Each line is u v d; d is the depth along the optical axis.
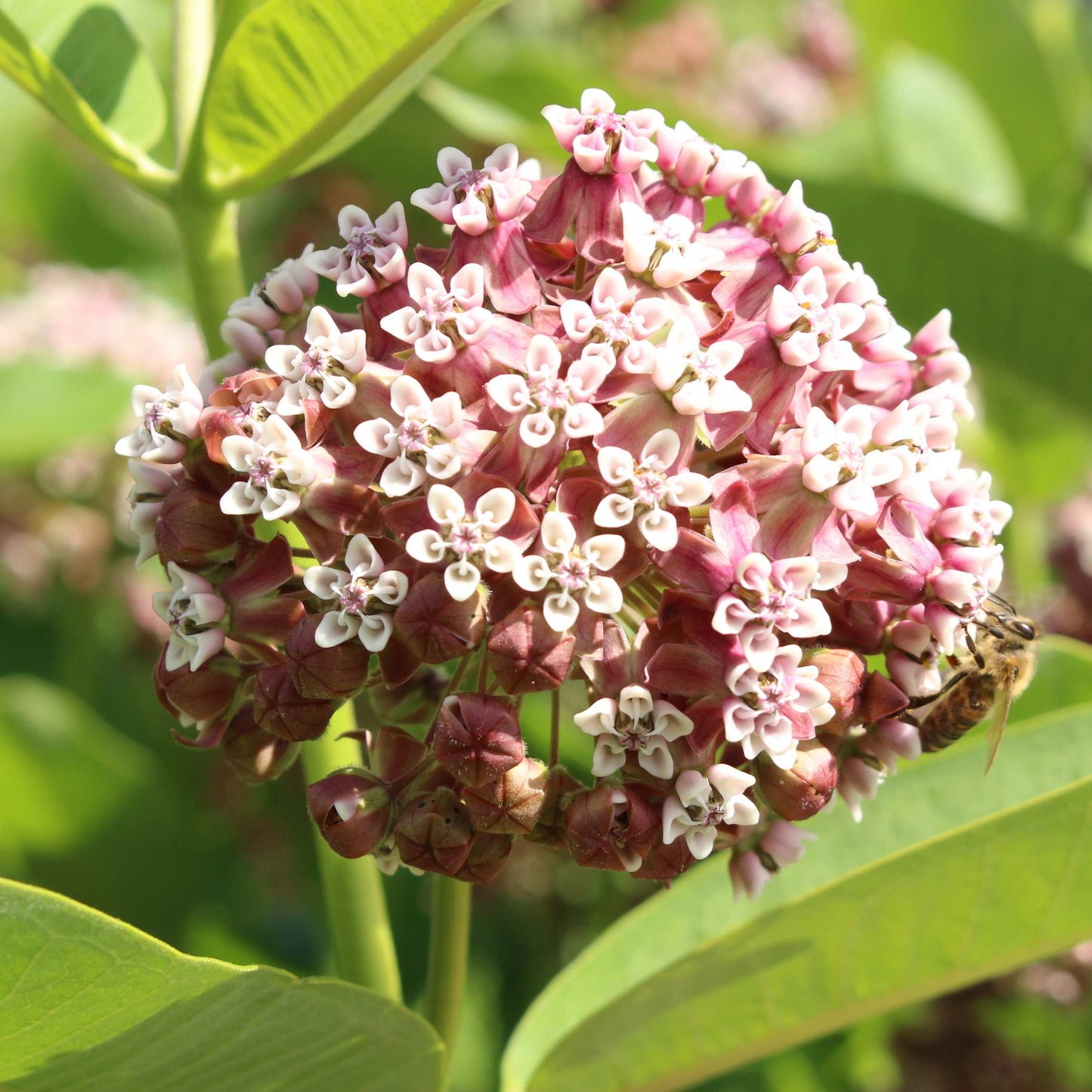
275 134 0.29
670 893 0.32
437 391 0.26
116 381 0.49
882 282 0.37
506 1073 0.31
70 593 0.50
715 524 0.26
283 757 0.27
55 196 0.62
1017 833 0.28
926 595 0.27
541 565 0.26
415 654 0.26
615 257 0.27
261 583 0.27
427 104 0.41
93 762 0.39
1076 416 0.38
